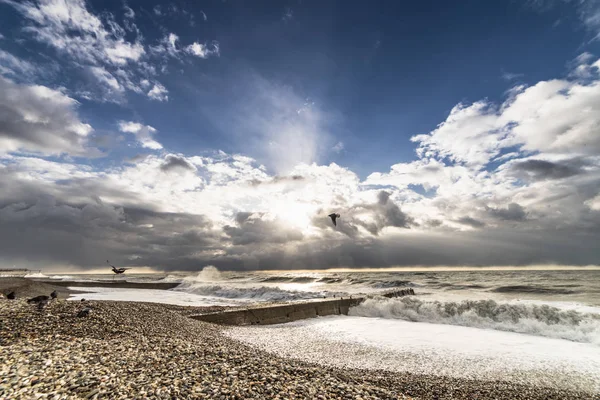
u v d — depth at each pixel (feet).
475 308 65.51
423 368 35.99
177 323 48.67
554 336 51.90
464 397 27.66
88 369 22.80
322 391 23.06
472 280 170.40
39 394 18.37
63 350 26.73
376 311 75.72
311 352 41.96
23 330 31.86
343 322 66.95
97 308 45.73
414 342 48.24
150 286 163.43
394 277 218.18
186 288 150.10
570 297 93.20
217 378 23.29
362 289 138.51
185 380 22.26
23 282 94.79
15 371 21.11
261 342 46.50
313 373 27.94
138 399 18.62
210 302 95.30
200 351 30.81
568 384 31.42
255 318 65.67
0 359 22.97
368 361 38.45
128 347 29.86
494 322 60.29
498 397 27.96
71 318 38.32
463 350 43.68
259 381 23.63
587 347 45.14
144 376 22.38
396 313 73.00
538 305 60.54
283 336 51.88
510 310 61.98
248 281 228.02
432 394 28.09
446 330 57.06
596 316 54.24
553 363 37.99
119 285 167.84
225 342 41.29
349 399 22.09
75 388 19.56
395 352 42.60
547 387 30.63
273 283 205.46
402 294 107.14
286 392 21.97
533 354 41.73
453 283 148.97
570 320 55.67
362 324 63.98
